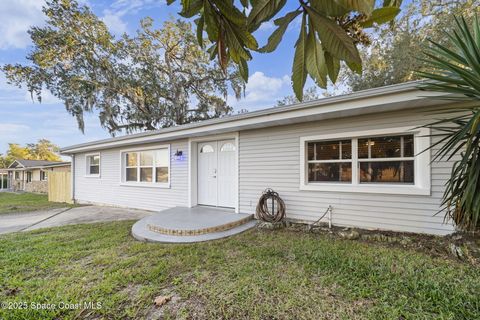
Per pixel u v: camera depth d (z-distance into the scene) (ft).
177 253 11.68
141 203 26.20
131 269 9.91
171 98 47.96
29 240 14.40
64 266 10.38
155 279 9.00
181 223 15.72
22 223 20.22
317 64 3.16
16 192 60.95
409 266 9.20
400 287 7.81
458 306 6.74
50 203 33.78
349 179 15.03
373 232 13.44
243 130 19.03
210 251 11.80
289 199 16.88
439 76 7.79
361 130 14.23
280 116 15.07
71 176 34.86
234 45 3.72
